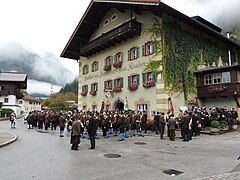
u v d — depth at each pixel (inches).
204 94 914.7
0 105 2169.0
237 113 840.9
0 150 469.4
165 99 818.8
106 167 338.6
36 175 299.1
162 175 299.6
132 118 707.4
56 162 367.9
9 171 316.8
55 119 931.3
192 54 942.4
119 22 1067.3
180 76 883.4
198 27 934.4
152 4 776.9
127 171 317.7
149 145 538.3
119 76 1033.5
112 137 689.6
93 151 462.9
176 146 522.6
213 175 298.2
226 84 852.0
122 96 1005.8
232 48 1163.9
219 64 1070.4
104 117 695.7
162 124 652.7
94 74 1206.9
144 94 900.0
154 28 884.6
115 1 904.9
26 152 449.1
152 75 876.0
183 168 333.4
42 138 662.5
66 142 582.2
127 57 1002.7
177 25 903.7
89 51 1184.2
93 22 1179.9
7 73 2367.1
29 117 1019.3
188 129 606.9
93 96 1195.3
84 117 693.9
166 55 847.1
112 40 1029.2
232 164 354.9
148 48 914.7
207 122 810.8
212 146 518.9
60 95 3336.6
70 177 291.3
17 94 2401.6
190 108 853.8
